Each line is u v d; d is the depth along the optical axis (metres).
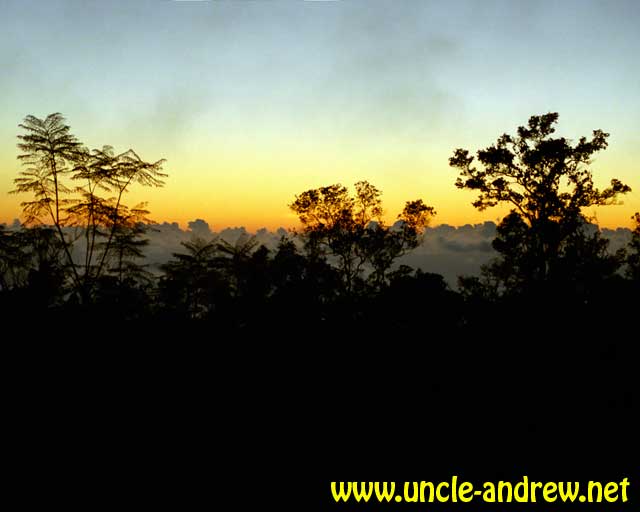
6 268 25.19
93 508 8.07
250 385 16.05
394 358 20.30
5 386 14.24
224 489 8.84
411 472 9.62
